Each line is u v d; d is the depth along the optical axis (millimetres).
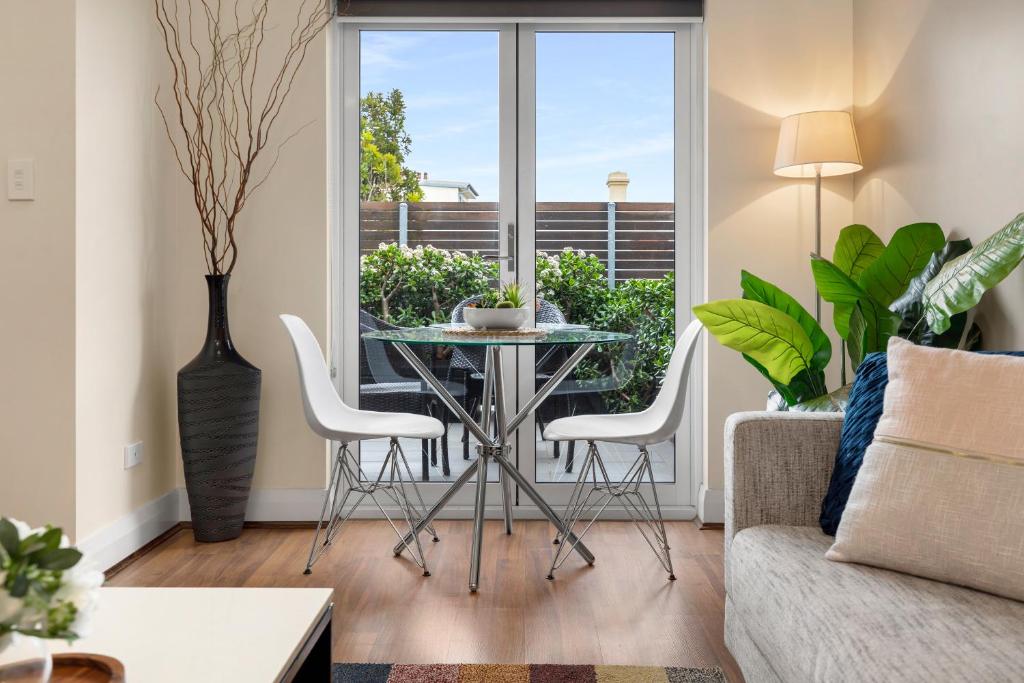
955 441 1491
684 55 3621
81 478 2676
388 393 3666
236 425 3154
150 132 3186
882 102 3127
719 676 2006
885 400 1666
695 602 2537
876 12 3176
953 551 1415
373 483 3230
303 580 2738
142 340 3107
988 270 1987
